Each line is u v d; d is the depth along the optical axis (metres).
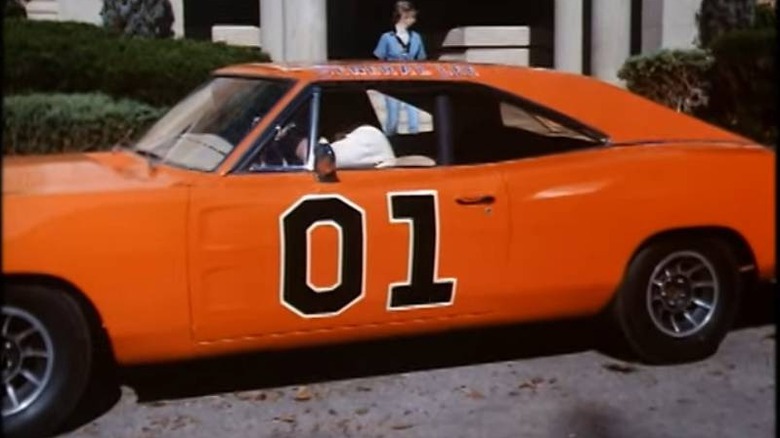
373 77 5.55
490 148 5.60
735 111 12.04
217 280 4.97
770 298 7.19
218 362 6.00
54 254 4.66
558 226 5.55
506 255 5.47
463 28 17.56
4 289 4.62
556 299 5.63
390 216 5.24
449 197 5.35
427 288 5.34
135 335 4.86
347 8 19.59
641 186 5.70
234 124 5.37
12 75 10.39
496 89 5.71
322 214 5.13
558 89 5.89
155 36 13.26
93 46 10.73
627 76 13.25
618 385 5.61
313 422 5.09
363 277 5.21
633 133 5.90
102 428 5.01
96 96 10.15
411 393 5.50
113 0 13.16
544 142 5.72
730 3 14.04
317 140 5.31
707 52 12.67
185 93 10.64
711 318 5.96
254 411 5.25
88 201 4.75
